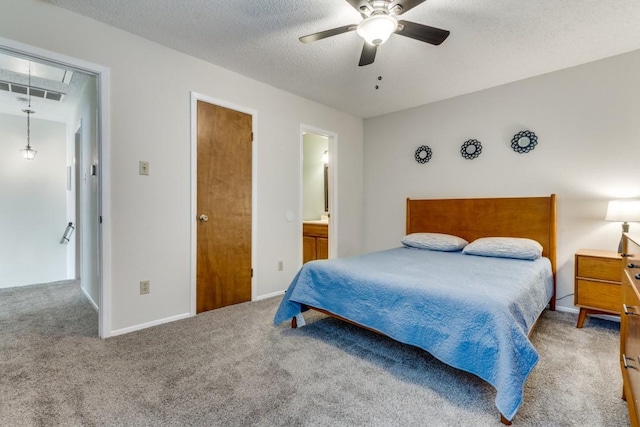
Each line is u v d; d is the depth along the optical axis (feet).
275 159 11.62
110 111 7.72
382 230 14.74
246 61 9.50
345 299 7.22
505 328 4.87
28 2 6.60
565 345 7.39
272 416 4.84
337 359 6.68
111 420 4.71
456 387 5.66
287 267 12.13
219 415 4.85
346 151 14.56
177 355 6.80
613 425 4.65
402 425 4.68
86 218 11.28
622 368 5.23
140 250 8.29
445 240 11.07
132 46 8.05
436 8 6.83
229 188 10.27
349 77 10.57
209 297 9.84
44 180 15.43
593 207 9.47
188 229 9.26
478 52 8.82
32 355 6.74
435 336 5.60
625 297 5.28
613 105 9.11
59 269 15.81
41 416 4.77
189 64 9.18
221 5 6.85
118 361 6.51
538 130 10.42
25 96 12.30
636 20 7.27
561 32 7.80
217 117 9.90
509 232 10.87
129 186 8.07
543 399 5.29
